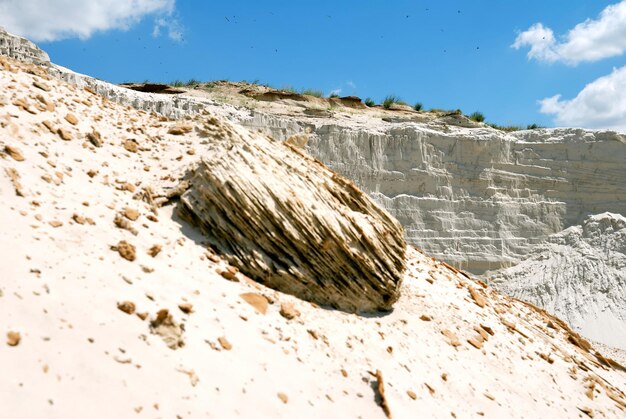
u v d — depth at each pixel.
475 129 32.53
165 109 26.22
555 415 10.45
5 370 4.75
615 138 31.58
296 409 6.68
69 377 5.10
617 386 14.12
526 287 28.12
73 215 7.65
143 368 5.75
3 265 5.93
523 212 30.47
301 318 8.80
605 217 29.89
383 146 29.84
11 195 7.38
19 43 24.91
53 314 5.69
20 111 9.96
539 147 31.67
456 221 29.42
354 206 11.43
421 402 8.42
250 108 31.23
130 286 6.91
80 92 13.21
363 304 10.44
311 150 29.02
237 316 7.83
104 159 10.37
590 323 25.86
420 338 10.56
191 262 8.50
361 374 8.24
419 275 13.89
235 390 6.34
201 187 9.52
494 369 11.05
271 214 9.43
